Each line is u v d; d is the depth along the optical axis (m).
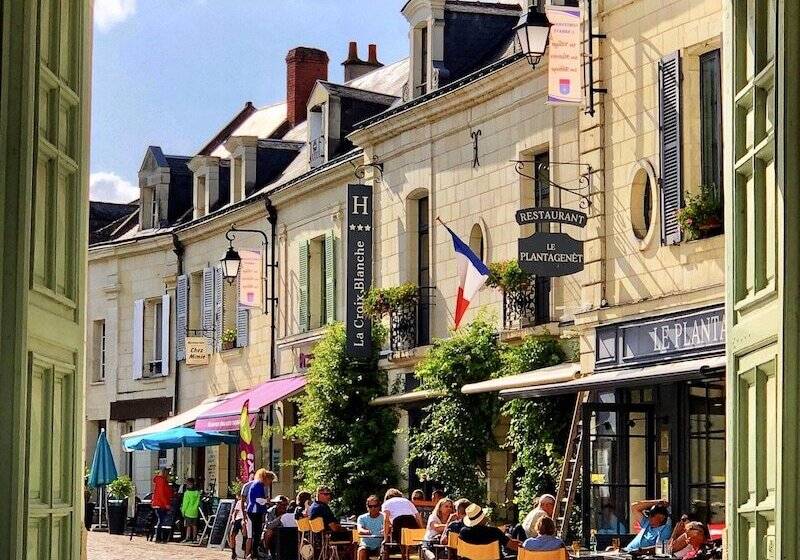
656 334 22.50
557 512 24.12
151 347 48.53
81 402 8.33
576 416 24.22
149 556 31.70
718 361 20.00
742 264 7.89
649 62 23.00
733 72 8.05
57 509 7.78
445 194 31.22
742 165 7.85
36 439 7.50
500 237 29.03
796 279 6.71
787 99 6.73
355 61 47.16
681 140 22.11
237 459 42.78
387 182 33.59
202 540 36.75
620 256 23.64
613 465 23.41
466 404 28.08
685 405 21.95
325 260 37.47
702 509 21.45
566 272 23.30
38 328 7.47
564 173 26.73
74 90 8.31
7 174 7.11
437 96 30.95
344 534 25.34
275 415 39.47
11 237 7.09
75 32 8.36
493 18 33.38
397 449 32.88
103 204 59.88
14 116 7.14
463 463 28.09
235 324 43.84
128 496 43.91
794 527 6.64
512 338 27.67
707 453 21.36
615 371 23.47
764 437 7.42
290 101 49.06
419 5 33.06
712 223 21.27
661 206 22.52
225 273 38.69
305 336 38.03
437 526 22.73
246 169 43.72
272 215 40.50
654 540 19.84
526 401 26.03
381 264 33.75
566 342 26.52
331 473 32.81
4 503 6.94
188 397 46.09
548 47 25.66
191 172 50.81
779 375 6.84
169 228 48.44
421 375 28.84
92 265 51.56
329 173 36.66
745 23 7.95
